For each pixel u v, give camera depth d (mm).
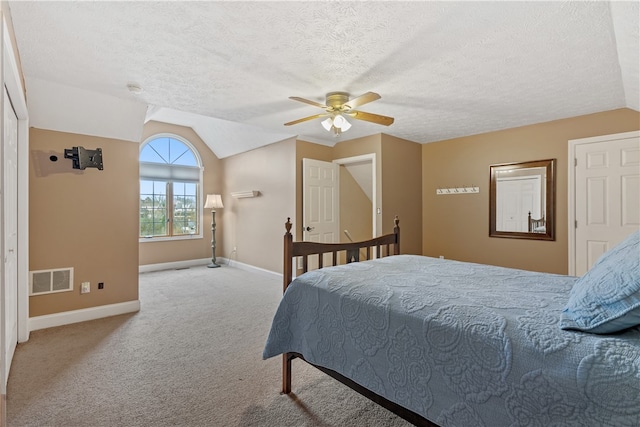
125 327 3074
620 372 857
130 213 3547
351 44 2068
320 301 1727
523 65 2379
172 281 5047
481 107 3387
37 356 2455
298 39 2004
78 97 2908
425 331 1259
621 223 3438
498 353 1060
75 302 3197
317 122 4070
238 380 2143
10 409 1801
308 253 2135
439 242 5090
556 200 3902
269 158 5465
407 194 5004
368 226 6023
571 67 2414
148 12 1714
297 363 2395
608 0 1593
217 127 5879
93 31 1903
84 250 3248
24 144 2740
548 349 981
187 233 6562
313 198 4980
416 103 3266
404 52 2172
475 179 4672
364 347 1474
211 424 1701
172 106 3357
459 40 2020
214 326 3119
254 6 1665
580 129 3707
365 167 5320
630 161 3383
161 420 1727
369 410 1835
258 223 5738
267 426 1691
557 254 3900
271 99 3141
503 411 1029
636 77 2426
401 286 1614
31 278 2957
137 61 2309
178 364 2352
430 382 1225
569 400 902
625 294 951
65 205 3141
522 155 4188
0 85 1253
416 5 1658
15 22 1787
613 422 833
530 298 1390
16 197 2615
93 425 1680
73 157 3117
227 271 5883
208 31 1911
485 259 4562
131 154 3555
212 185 6844
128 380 2121
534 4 1644
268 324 3182
